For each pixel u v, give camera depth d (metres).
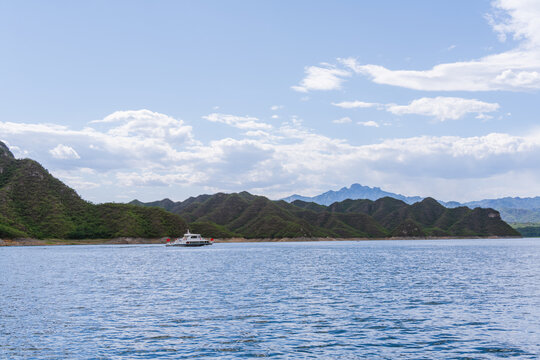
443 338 27.38
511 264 92.44
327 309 37.25
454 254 142.00
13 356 23.80
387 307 38.19
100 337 27.81
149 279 63.16
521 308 37.44
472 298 43.22
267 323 31.73
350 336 27.98
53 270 80.06
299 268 82.75
